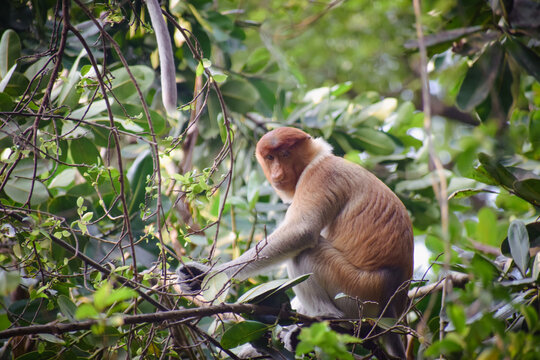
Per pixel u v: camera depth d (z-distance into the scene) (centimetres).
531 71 911
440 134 1155
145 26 741
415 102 1931
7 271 652
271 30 1741
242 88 1142
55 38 812
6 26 1040
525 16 909
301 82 1342
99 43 1059
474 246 884
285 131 1024
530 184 751
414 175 1181
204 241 964
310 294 927
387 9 2206
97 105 857
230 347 700
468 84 937
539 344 530
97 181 714
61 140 848
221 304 678
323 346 533
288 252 908
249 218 1086
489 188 992
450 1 1060
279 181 1013
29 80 862
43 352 702
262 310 702
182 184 727
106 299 509
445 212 541
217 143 1152
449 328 661
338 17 2252
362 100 1294
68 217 885
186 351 769
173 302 793
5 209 662
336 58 2211
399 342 829
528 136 973
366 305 885
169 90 624
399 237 905
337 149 1205
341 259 917
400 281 888
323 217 945
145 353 686
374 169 1205
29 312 788
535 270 700
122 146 1113
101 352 726
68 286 719
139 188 923
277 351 738
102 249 859
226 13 1350
